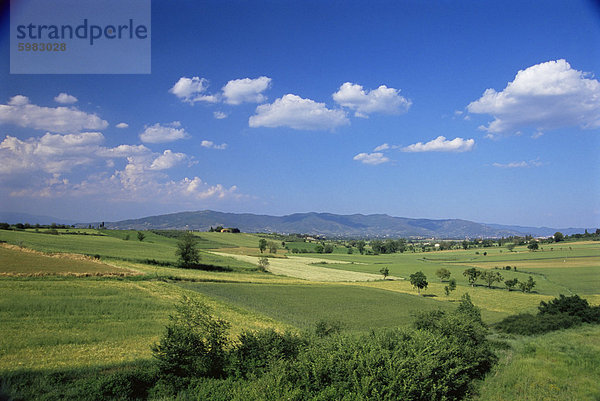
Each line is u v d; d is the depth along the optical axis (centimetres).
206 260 11144
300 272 12019
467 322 2789
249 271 10481
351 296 7844
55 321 3559
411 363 1888
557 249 18738
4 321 3391
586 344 2930
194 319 2528
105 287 5428
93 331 3369
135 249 10969
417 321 3434
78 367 2442
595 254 15888
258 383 1869
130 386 2184
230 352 2572
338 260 17200
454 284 9194
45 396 2030
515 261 15388
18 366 2389
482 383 2177
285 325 4775
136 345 3064
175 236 18462
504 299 8400
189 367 2359
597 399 1819
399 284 10838
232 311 5244
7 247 7819
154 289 5831
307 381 1886
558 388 1977
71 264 6888
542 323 4522
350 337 2305
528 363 2436
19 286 4797
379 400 1648
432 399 1788
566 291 9350
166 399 2072
